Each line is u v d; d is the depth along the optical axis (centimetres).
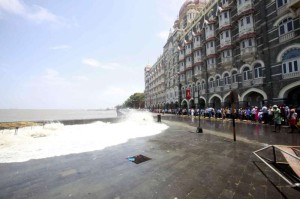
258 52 1866
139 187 405
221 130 1273
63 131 1377
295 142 830
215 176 460
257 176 455
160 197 359
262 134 1059
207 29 2806
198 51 3159
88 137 1092
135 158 632
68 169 527
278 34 1600
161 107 5878
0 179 455
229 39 2341
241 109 1983
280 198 351
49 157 655
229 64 2319
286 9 1469
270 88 1678
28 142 938
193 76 3409
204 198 355
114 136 1128
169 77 5019
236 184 414
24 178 461
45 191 389
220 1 2567
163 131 1315
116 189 396
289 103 1591
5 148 802
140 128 1524
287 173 469
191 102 3603
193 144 840
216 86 2672
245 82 2025
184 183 423
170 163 570
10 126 1614
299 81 1410
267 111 1521
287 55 1528
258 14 1872
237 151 696
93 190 392
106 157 649
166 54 5297
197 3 4238
